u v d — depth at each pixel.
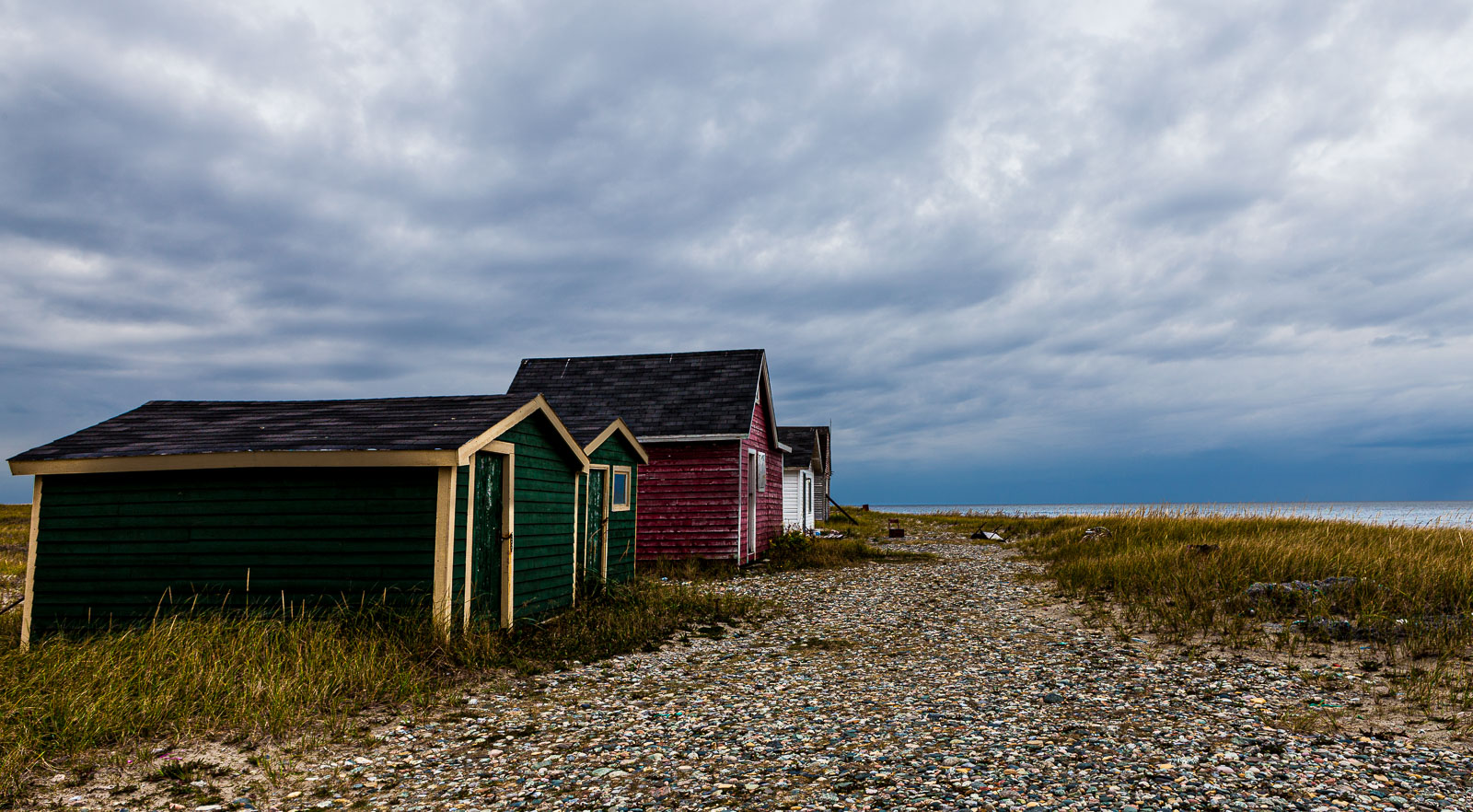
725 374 21.59
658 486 19.66
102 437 9.69
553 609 11.32
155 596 8.86
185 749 5.70
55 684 6.41
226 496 8.88
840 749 5.74
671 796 4.92
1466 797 4.60
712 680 7.96
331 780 5.25
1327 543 14.39
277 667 6.91
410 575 8.46
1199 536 17.70
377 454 8.36
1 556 18.00
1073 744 5.71
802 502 31.78
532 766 5.50
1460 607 9.23
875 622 11.27
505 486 9.88
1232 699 6.84
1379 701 6.64
